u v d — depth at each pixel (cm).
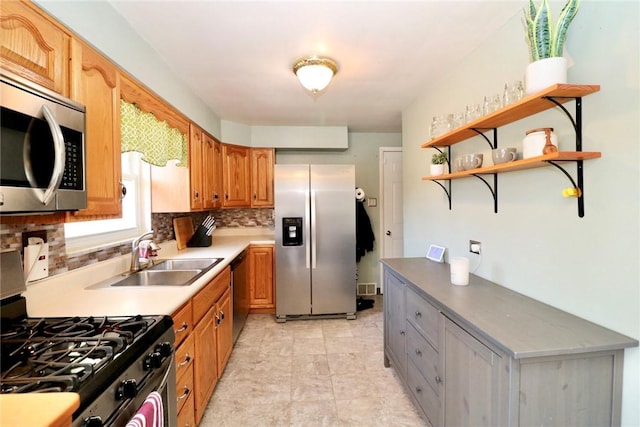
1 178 82
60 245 147
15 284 115
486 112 161
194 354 159
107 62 138
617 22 105
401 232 409
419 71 218
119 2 138
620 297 106
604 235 111
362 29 165
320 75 201
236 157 353
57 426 61
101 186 132
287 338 284
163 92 196
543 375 97
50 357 89
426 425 170
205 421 175
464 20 157
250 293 346
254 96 265
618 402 101
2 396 67
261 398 195
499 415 103
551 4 133
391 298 217
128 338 100
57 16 108
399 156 407
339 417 177
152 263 221
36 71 100
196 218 345
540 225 139
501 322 115
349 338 283
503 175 163
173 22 155
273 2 141
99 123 132
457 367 129
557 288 131
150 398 96
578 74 120
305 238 326
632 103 101
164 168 246
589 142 115
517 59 152
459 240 207
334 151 407
